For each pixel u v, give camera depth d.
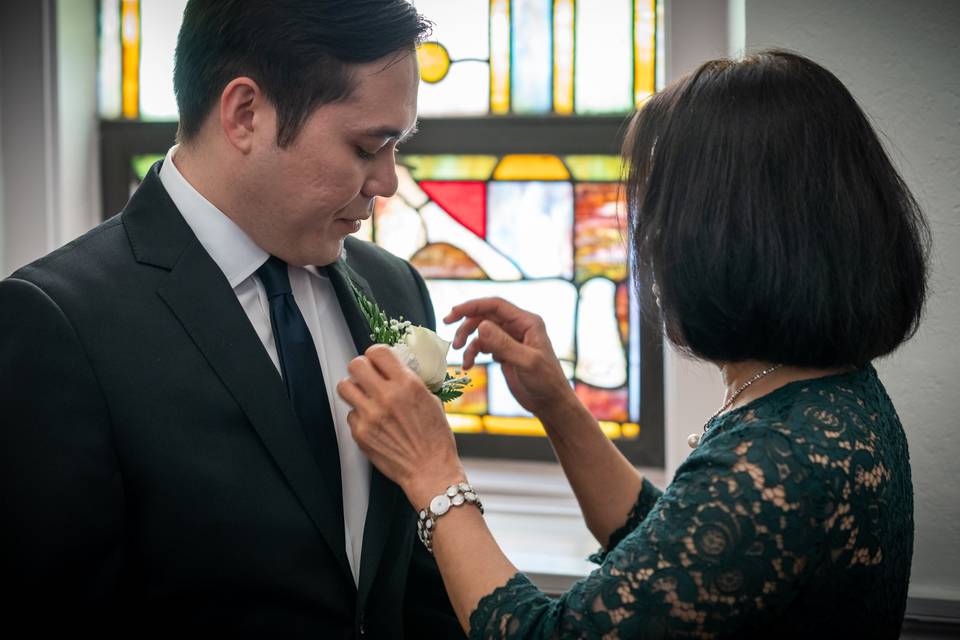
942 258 1.69
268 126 1.10
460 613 1.03
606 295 2.19
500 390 2.27
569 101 2.17
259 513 1.10
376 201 2.24
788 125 0.96
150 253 1.14
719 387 1.95
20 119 2.11
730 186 0.96
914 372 1.73
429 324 1.47
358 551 1.23
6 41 2.10
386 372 1.08
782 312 0.94
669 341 1.08
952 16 1.65
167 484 1.07
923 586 1.77
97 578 1.06
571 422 1.33
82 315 1.08
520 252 2.21
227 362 1.12
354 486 1.24
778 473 0.88
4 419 1.03
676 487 0.93
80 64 2.20
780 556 0.87
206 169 1.16
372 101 1.09
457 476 1.08
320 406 1.20
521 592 0.99
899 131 1.69
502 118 2.19
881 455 0.93
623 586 0.90
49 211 2.13
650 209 1.03
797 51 1.71
